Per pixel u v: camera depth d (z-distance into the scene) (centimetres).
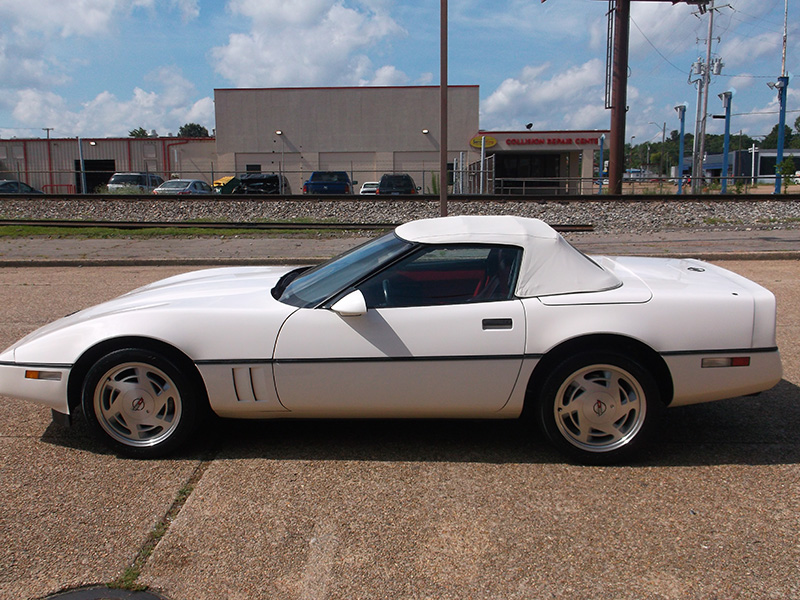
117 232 1559
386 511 309
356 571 262
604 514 305
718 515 303
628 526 294
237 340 352
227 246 1369
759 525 294
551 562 268
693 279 385
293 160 4259
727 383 351
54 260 1180
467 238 364
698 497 320
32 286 948
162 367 353
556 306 348
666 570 262
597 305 347
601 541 283
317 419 382
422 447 382
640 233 1532
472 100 4156
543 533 289
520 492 326
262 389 355
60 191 4275
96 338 354
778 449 375
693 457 366
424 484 336
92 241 1445
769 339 351
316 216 1856
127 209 1906
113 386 358
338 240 1463
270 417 368
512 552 275
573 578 257
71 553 275
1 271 1116
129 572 261
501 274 359
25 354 362
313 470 353
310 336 350
